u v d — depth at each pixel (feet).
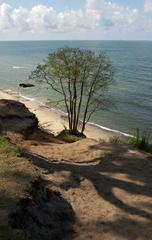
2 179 28.07
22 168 30.66
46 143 52.75
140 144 52.75
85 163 41.06
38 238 24.17
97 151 43.78
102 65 110.52
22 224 23.88
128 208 30.27
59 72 109.29
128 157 41.68
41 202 27.71
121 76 338.13
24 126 58.85
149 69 409.49
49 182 33.14
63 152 44.73
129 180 35.81
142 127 153.89
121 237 26.14
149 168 38.99
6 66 442.91
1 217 22.74
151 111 185.88
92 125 149.69
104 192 32.96
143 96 230.07
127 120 164.55
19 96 215.31
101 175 36.73
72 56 107.76
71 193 32.19
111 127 150.30
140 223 28.04
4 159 32.60
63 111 170.50
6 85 266.16
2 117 59.82
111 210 29.89
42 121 147.23
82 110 169.99
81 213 29.25
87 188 33.42
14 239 21.01
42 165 37.04
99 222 27.99
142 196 32.45
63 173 35.94
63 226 27.02
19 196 25.46
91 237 26.03
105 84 113.19
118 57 625.41
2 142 38.24
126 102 207.31
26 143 49.75
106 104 130.82
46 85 253.03
